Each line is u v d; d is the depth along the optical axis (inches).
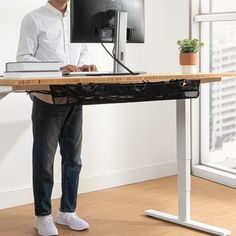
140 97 80.7
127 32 95.5
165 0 143.0
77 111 100.3
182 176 102.0
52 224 99.7
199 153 153.6
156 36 142.4
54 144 96.6
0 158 117.9
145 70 141.3
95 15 89.7
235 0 138.3
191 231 100.0
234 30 139.8
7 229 104.2
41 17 96.6
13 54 116.9
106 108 136.2
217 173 141.8
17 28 117.0
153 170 147.5
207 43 148.3
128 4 94.7
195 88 87.7
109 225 105.3
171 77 82.2
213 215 110.9
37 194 98.0
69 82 69.4
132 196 128.8
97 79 72.1
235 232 99.0
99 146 135.9
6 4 114.7
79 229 102.0
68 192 103.8
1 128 117.3
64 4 98.4
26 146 121.8
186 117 99.1
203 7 147.5
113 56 89.7
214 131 153.1
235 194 129.0
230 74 91.8
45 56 97.8
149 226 104.0
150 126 146.1
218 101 150.4
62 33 99.4
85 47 108.5
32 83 66.3
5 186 119.3
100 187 136.3
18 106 119.3
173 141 151.8
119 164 140.4
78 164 103.3
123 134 140.5
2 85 70.1
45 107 93.0
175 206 118.8
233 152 147.0
